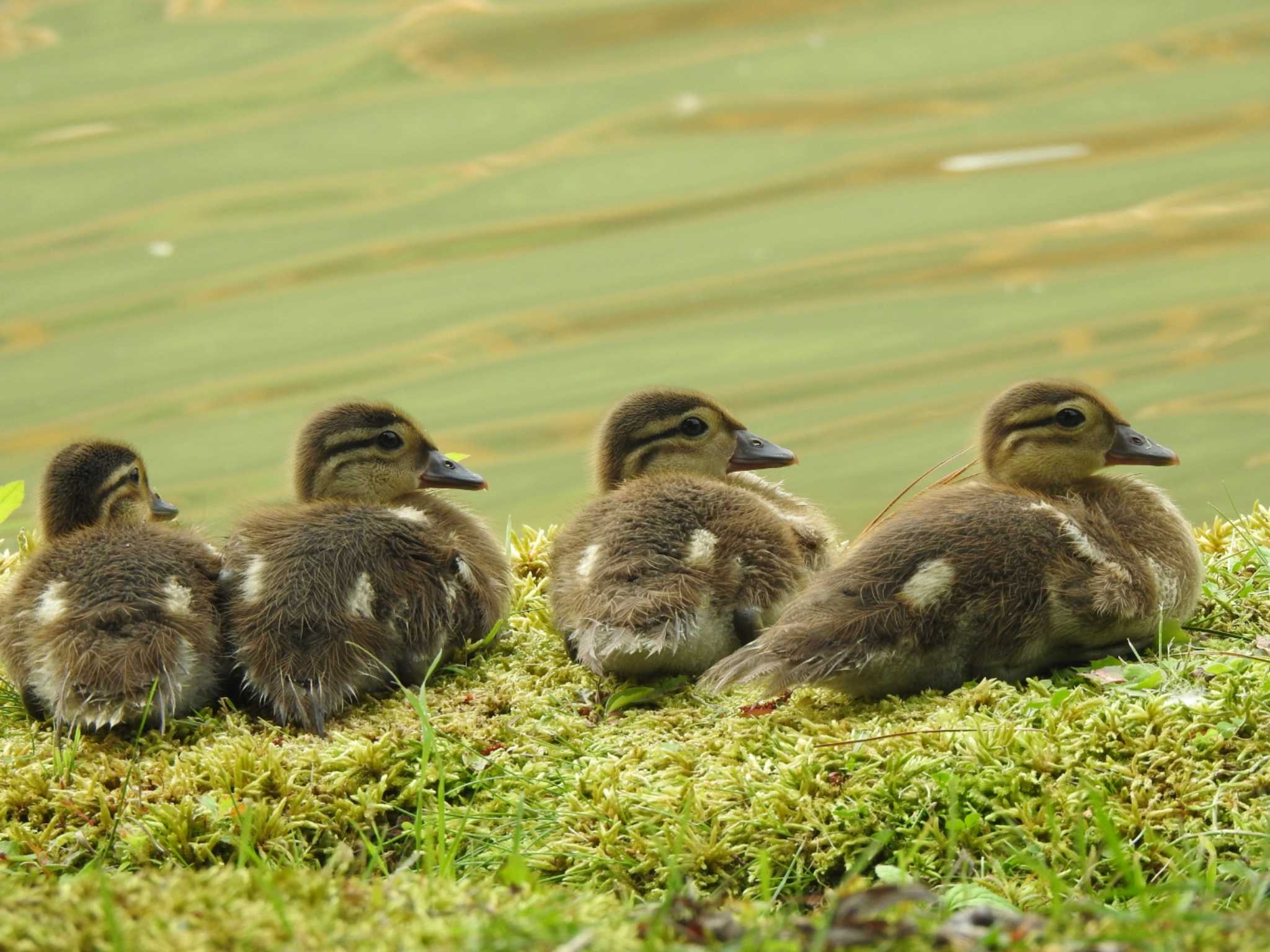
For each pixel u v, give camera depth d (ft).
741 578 37.81
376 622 36.96
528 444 91.40
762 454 45.70
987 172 121.70
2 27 143.43
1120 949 21.39
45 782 33.71
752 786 32.45
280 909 22.36
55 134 126.31
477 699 37.06
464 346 102.06
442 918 23.07
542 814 32.63
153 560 36.70
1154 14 146.61
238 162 123.75
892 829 31.27
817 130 128.77
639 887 31.04
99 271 108.88
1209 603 39.88
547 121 131.23
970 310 104.27
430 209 118.52
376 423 43.70
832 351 100.68
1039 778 31.78
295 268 110.32
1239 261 106.93
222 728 35.83
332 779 33.42
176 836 31.78
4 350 100.32
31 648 35.68
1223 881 28.60
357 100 134.10
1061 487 40.65
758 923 22.62
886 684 35.70
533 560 46.24
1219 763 31.73
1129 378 94.38
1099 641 36.76
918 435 90.89
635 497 39.65
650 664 36.96
